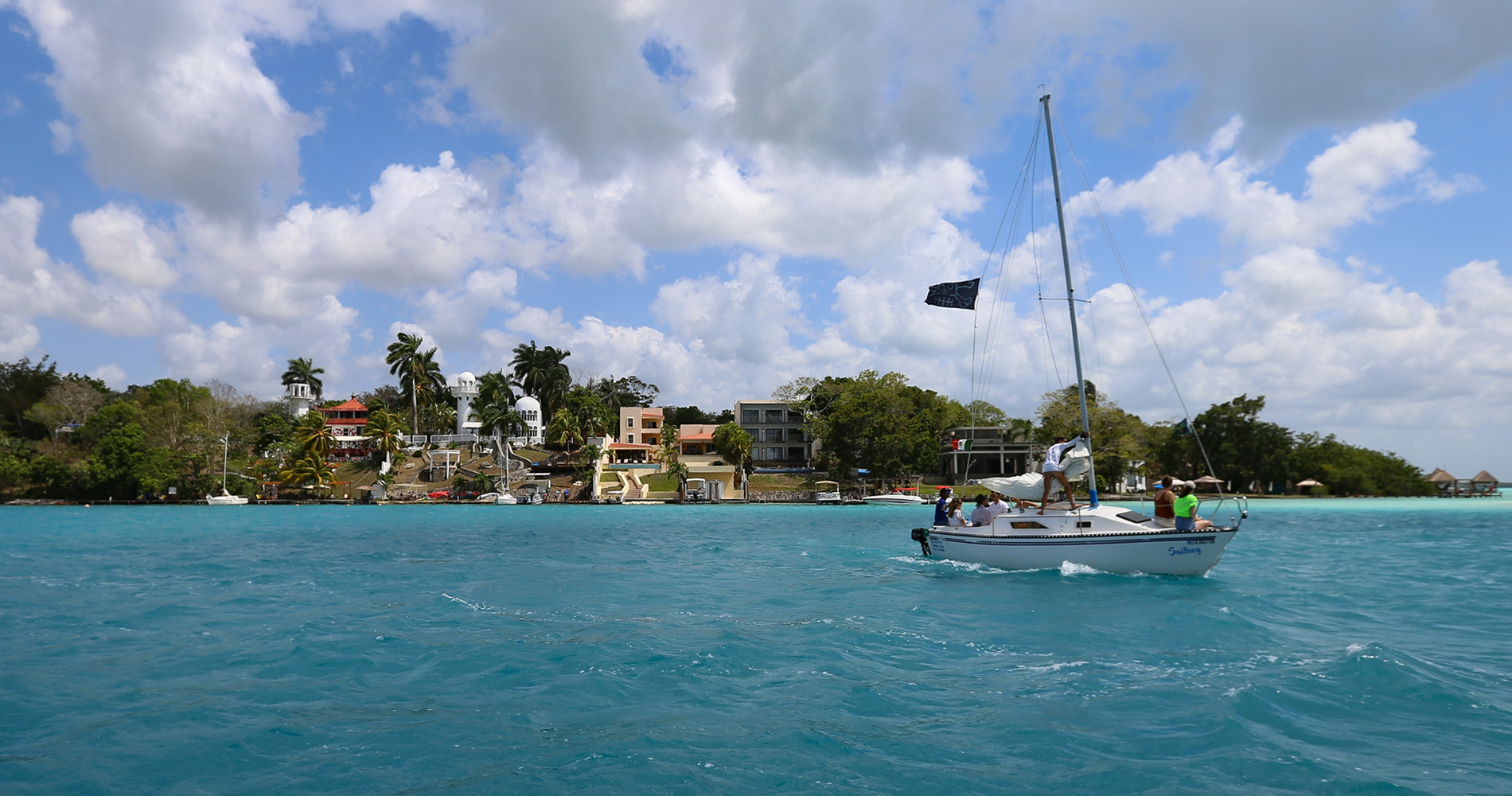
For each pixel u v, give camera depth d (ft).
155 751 24.88
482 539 118.93
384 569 76.18
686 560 84.48
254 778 22.67
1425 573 69.62
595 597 56.90
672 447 307.99
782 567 77.25
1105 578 63.36
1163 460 328.70
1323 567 75.15
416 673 34.37
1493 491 372.99
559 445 365.40
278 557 88.58
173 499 273.13
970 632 42.68
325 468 300.61
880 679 33.12
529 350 414.21
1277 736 25.34
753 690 31.50
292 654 38.09
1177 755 23.79
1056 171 74.33
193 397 308.19
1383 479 334.65
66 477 264.11
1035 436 319.27
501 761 23.77
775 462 357.61
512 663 35.94
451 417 387.14
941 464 327.06
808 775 22.57
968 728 26.63
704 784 21.88
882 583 63.57
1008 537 68.95
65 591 60.59
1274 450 320.50
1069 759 23.68
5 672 34.81
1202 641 39.93
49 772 23.22
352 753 24.63
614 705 29.53
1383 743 24.70
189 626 45.52
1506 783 21.47
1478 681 31.60
